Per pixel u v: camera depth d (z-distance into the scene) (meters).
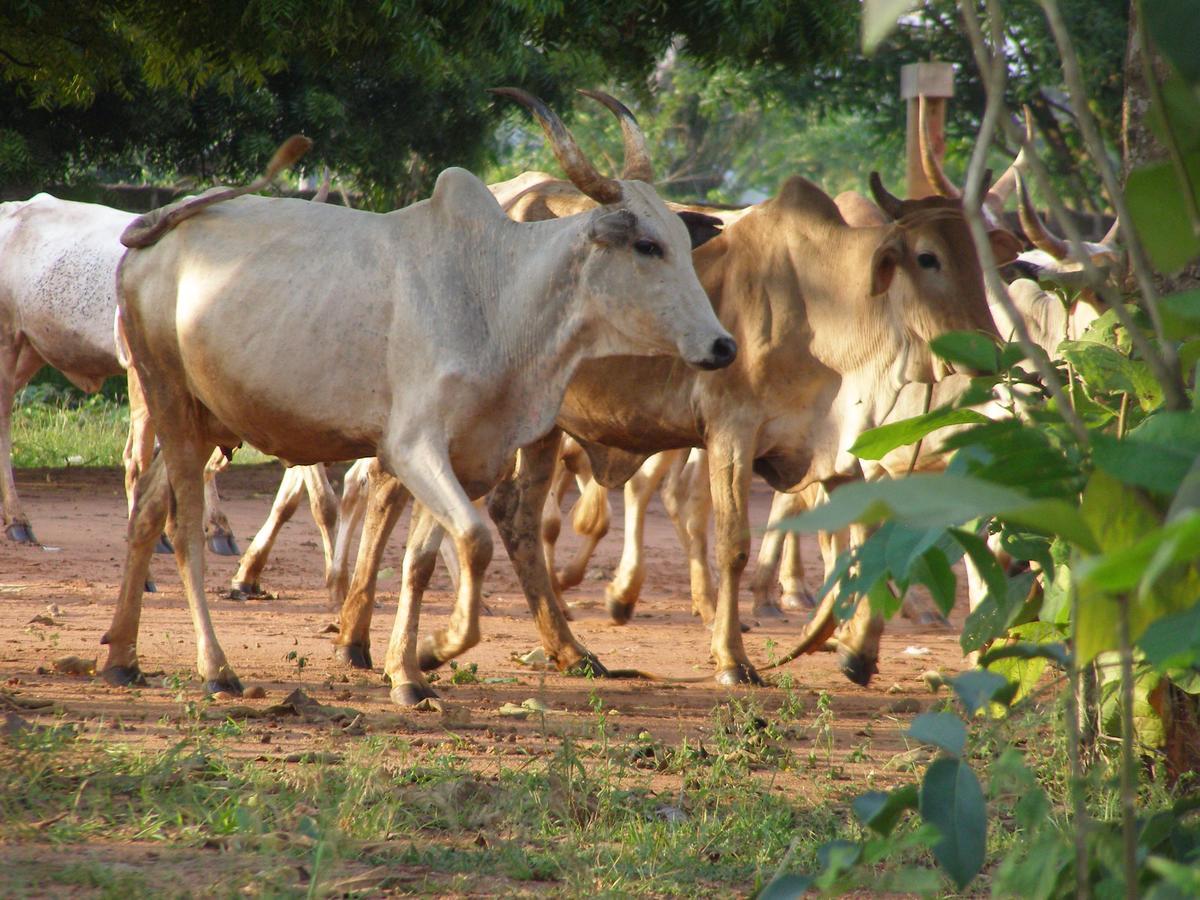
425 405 17.53
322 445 18.20
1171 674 9.60
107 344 35.47
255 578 29.45
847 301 22.14
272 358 17.61
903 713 19.55
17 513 35.91
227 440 19.41
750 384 22.38
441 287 17.86
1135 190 5.11
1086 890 6.01
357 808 11.97
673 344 17.94
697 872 11.16
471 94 66.31
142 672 20.08
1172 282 12.70
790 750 16.23
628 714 18.84
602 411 23.22
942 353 6.86
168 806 11.97
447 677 21.52
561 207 22.86
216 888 9.70
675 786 14.48
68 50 42.91
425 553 18.92
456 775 13.58
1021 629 11.11
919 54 74.31
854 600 6.49
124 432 60.47
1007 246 22.23
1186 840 6.82
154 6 37.53
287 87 63.88
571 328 18.16
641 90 50.78
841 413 22.61
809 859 11.37
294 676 20.62
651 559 39.44
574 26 42.41
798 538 32.22
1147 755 12.74
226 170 66.31
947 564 6.61
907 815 12.25
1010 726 12.09
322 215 18.33
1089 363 9.74
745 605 32.06
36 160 61.41
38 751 13.07
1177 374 5.84
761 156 139.88
